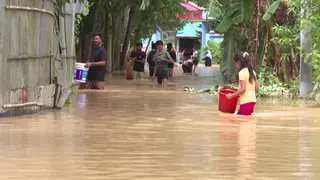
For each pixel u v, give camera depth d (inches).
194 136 503.5
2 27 589.3
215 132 530.3
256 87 695.1
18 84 633.6
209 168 370.3
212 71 2188.7
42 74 703.1
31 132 514.9
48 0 729.6
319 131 543.5
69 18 983.0
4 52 596.1
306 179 343.3
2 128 538.9
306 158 407.2
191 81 1422.2
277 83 983.0
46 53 717.3
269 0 1015.6
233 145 458.3
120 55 2082.9
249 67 681.6
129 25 2027.6
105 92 995.3
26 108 647.8
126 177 343.3
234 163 386.6
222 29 994.7
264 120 629.6
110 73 1763.0
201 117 649.6
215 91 1011.3
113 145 450.6
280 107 771.4
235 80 1307.8
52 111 690.2
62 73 801.6
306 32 896.3
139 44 1533.0
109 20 1844.2
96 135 501.4
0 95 600.4
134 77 1520.7
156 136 500.4
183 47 3690.9
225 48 1200.8
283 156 414.0
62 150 426.3
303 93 900.6
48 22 731.4
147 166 374.0
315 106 788.6
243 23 1082.7
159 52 1263.5
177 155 412.2
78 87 1057.5
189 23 3292.3
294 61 1021.8
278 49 1018.1
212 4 983.6
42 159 392.2
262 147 450.6
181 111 706.2
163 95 949.8
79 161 386.9
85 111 693.9
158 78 1262.3
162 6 2043.6
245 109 673.6
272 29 985.5
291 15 1007.0
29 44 657.6
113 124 577.6
